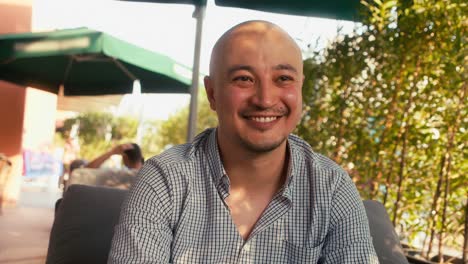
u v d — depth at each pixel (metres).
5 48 4.66
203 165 1.38
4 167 6.27
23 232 4.91
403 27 2.59
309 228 1.39
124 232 1.31
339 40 2.95
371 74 2.79
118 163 11.23
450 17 2.41
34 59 4.97
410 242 2.84
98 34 4.44
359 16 2.92
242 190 1.39
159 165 1.37
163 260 1.32
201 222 1.36
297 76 1.34
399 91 2.67
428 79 2.53
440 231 2.52
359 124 2.87
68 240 1.73
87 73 5.37
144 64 4.75
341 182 1.43
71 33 4.51
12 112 7.18
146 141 21.11
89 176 2.68
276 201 1.38
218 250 1.34
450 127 2.50
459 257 2.54
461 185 2.58
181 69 5.12
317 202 1.39
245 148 1.33
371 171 2.84
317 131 3.03
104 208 1.80
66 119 19.05
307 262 1.39
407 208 2.79
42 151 10.30
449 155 2.48
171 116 16.81
